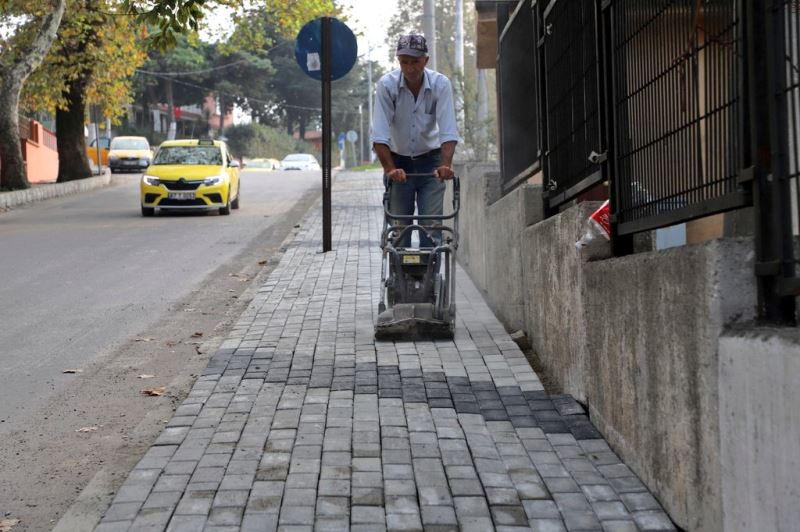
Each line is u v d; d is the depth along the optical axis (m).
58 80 33.25
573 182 7.09
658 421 4.80
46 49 29.25
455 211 8.49
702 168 4.52
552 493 4.99
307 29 13.34
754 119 3.90
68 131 36.09
